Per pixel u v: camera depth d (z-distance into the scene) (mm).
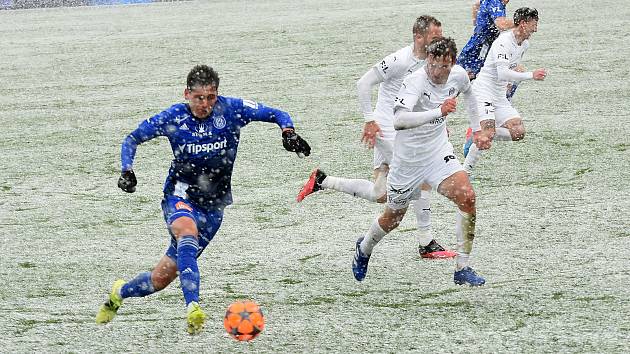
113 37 69125
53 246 25375
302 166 33188
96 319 18312
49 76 54438
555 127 36844
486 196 28391
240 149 36250
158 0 100562
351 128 38281
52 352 17219
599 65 48812
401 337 17344
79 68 56500
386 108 23266
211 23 74312
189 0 99375
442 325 17953
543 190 28688
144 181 32312
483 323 17938
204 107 17078
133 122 41500
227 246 24812
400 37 59906
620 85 44000
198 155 17625
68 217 28297
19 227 27375
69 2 107000
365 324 18234
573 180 29625
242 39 63812
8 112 45156
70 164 35031
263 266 22891
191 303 16000
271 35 64688
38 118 43438
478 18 41094
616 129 35969
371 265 22703
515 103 41594
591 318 17922
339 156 34094
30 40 70188
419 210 22891
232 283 21547
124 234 26453
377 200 22984
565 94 42750
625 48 53000
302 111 41625
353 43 59031
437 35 22344
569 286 20062
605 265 21469
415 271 22047
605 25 61219
